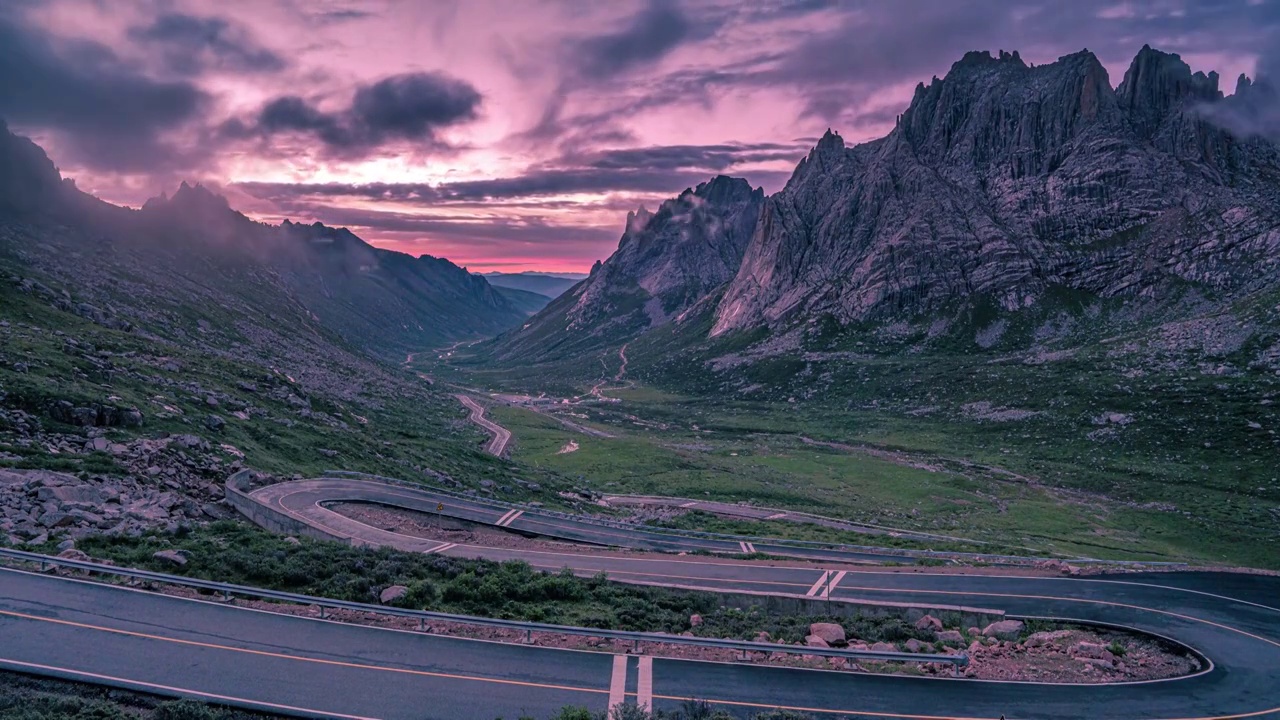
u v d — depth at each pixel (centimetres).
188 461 5178
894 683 2464
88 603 2609
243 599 2809
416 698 2167
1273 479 10425
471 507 6338
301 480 6100
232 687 2136
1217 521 9231
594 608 3209
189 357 9506
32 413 4856
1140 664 2838
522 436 16300
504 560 4381
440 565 3525
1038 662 2784
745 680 2420
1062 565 4703
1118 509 10131
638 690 2306
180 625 2522
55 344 7006
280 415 8200
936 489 11519
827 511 10050
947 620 3494
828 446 15950
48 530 3222
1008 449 14025
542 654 2534
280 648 2422
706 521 8450
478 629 2725
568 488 10394
